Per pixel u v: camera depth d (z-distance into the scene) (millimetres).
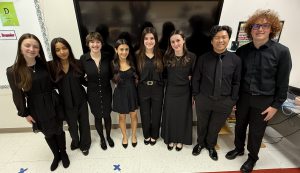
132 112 2125
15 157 2143
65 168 1967
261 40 1513
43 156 2158
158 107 2076
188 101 1992
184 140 2176
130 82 1925
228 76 1691
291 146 2293
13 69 1490
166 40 2039
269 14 1458
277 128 2262
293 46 2350
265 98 1624
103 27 1940
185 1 1877
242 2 2119
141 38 1835
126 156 2129
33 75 1535
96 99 1946
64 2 1972
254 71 1614
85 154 2143
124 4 1846
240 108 1807
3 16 1967
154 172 1916
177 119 2053
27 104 1632
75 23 2064
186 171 1928
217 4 1908
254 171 1915
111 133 2553
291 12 2195
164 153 2176
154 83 1933
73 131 2055
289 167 1975
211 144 2100
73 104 1843
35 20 2014
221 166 1989
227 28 1589
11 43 2092
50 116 1683
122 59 1851
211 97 1791
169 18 1940
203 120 1987
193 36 2045
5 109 2424
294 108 1862
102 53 1923
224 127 2402
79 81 1840
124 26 1947
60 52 1644
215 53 1707
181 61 1800
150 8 1882
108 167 1979
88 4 1824
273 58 1509
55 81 1711
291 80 2465
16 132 2584
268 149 2238
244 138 2008
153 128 2219
